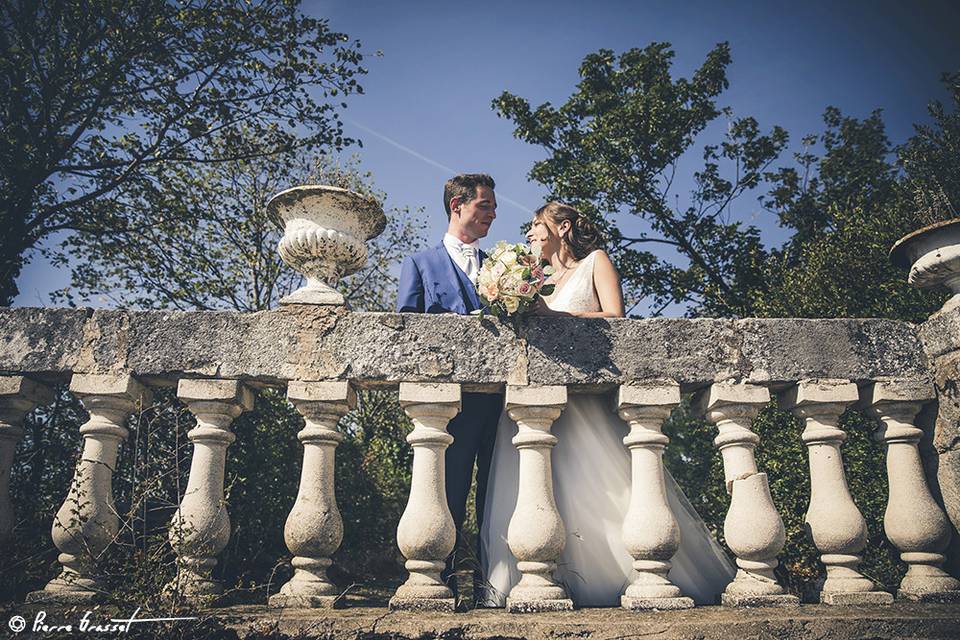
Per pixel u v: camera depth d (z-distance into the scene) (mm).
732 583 2852
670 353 3008
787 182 13289
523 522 2768
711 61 13078
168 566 2596
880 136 12898
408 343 2939
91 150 9750
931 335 3088
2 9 8688
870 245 5941
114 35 8961
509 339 2977
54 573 3090
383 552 8031
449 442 2887
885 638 2418
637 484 2885
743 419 2986
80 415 4973
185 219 10547
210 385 2881
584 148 13219
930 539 2861
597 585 3031
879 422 3145
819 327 3107
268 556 5840
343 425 10773
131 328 2953
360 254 3131
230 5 9375
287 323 2953
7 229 8562
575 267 3709
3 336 2955
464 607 2699
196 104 9500
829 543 2836
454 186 3889
